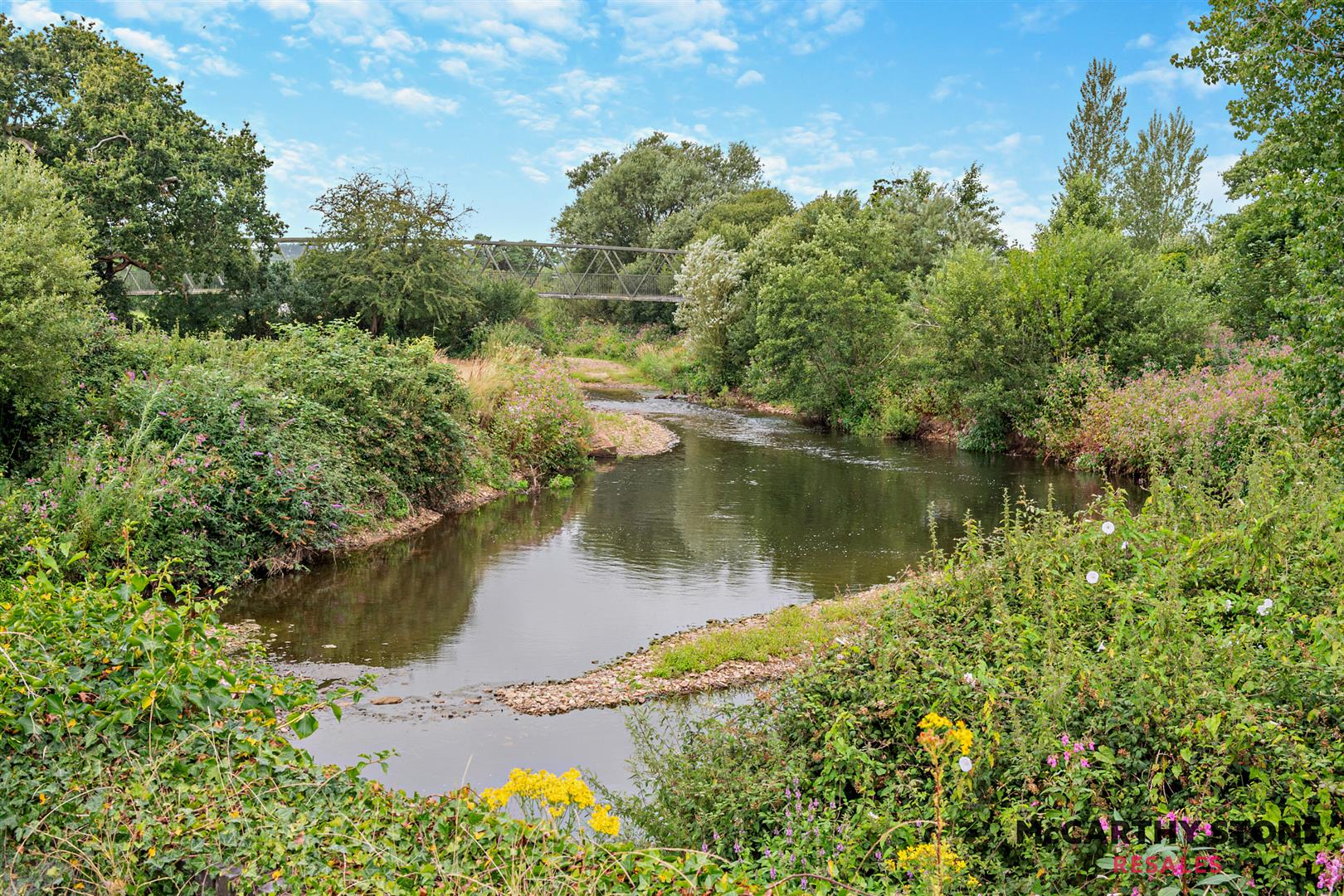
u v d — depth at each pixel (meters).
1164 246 38.88
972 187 49.09
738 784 4.57
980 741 3.98
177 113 23.88
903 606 5.64
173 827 3.28
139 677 3.81
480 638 9.09
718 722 5.28
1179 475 6.97
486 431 17.70
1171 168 46.03
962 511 15.68
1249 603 4.94
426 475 14.90
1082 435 20.80
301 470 11.45
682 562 12.29
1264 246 21.11
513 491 17.00
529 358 22.53
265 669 4.73
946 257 34.44
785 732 4.95
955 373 24.39
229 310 26.09
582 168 71.69
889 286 32.38
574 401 20.97
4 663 3.69
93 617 4.16
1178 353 22.64
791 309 28.92
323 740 6.66
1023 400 22.83
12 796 3.48
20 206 10.73
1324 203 8.73
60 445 10.30
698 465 20.77
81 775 3.50
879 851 3.89
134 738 3.78
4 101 21.09
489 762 6.33
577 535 13.80
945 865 3.38
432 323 31.77
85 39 23.09
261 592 10.45
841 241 31.84
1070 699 4.04
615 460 21.42
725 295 36.62
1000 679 4.41
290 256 39.78
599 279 57.72
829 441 25.50
